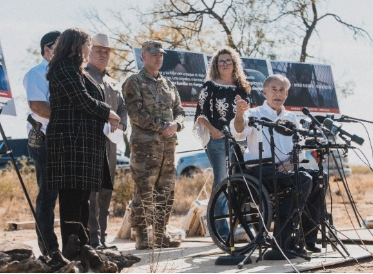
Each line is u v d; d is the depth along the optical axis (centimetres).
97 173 616
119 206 1633
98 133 618
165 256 766
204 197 1881
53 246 718
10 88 768
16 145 2703
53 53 622
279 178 714
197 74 1099
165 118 843
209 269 659
